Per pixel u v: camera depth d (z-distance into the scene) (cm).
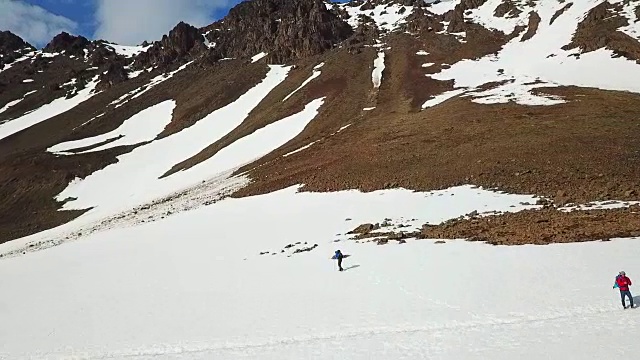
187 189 6750
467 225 3188
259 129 8581
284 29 14488
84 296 3023
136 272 3469
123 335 2230
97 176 8850
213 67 14938
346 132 6925
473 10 14012
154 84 15288
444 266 2478
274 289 2570
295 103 9256
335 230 3722
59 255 4647
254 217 4622
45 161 9506
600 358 1378
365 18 15625
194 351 1927
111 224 6066
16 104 16938
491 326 1722
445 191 4075
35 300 3081
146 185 7850
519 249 2561
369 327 1889
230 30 18250
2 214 8031
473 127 5584
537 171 3981
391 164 5075
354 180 4953
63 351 2142
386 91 8638
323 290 2423
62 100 16550
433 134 5700
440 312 1919
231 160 7519
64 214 7688
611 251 2314
